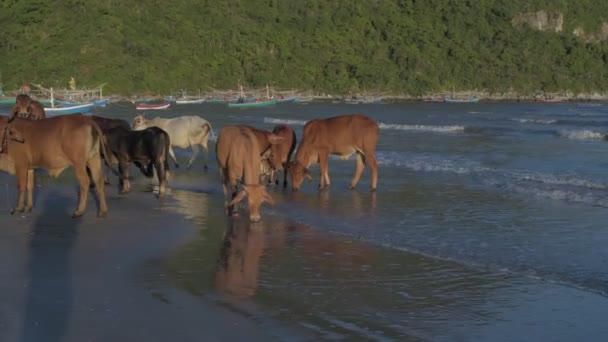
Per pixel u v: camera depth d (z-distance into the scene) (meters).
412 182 19.47
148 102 109.88
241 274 9.94
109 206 14.85
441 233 12.82
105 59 122.31
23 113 17.14
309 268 10.31
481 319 8.19
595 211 14.95
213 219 13.77
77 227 12.59
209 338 7.45
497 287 9.42
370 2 163.25
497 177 20.48
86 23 128.12
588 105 108.31
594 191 17.69
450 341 7.52
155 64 126.25
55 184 17.94
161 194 16.30
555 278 9.88
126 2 137.12
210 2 146.38
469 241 12.18
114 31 128.25
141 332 7.57
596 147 31.66
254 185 13.41
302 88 134.12
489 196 17.03
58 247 11.15
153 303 8.52
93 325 7.73
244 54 136.38
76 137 13.04
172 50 130.25
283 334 7.61
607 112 79.25
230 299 8.77
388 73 143.62
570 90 151.62
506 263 10.70
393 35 154.62
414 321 8.11
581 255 11.17
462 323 8.05
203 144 22.52
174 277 9.68
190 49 133.00
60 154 13.12
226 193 14.38
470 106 105.69
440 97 137.62
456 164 23.92
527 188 18.11
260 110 85.12
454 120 61.34
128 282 9.38
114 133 16.67
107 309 8.26
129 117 69.44
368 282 9.62
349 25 154.75
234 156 13.73
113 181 18.88
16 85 113.62
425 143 33.81
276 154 18.03
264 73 133.62
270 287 9.33
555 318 8.23
